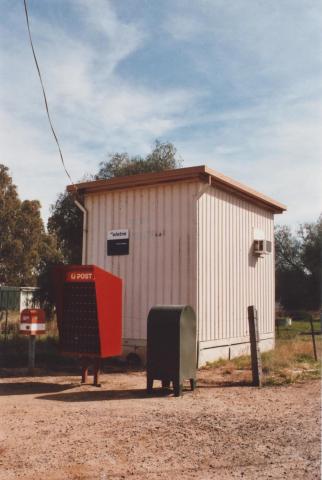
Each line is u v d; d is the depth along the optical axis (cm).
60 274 952
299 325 2831
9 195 4372
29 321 1041
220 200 1288
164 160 2731
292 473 464
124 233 1263
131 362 1210
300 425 630
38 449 530
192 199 1167
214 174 1168
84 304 936
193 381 869
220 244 1274
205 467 479
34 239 4331
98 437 574
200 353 1141
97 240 1313
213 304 1218
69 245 2545
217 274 1248
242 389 884
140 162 2733
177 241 1179
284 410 714
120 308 954
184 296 1155
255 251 1473
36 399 789
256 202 1502
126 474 460
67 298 954
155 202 1223
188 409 720
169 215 1198
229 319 1300
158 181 1205
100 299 906
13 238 4300
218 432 598
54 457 505
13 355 1266
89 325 930
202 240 1179
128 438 571
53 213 2534
